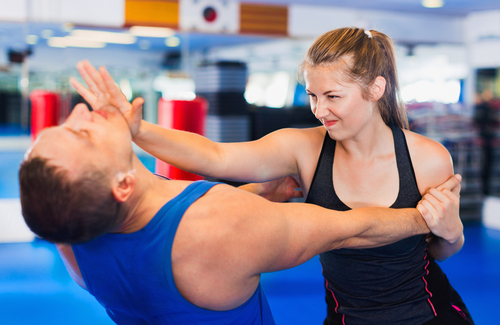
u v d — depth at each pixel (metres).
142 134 0.81
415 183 1.10
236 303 0.79
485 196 5.13
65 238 0.68
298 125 5.42
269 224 0.76
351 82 0.96
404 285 1.10
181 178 2.62
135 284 0.77
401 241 1.07
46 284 3.17
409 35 5.77
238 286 0.77
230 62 4.98
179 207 0.73
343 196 1.12
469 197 5.04
